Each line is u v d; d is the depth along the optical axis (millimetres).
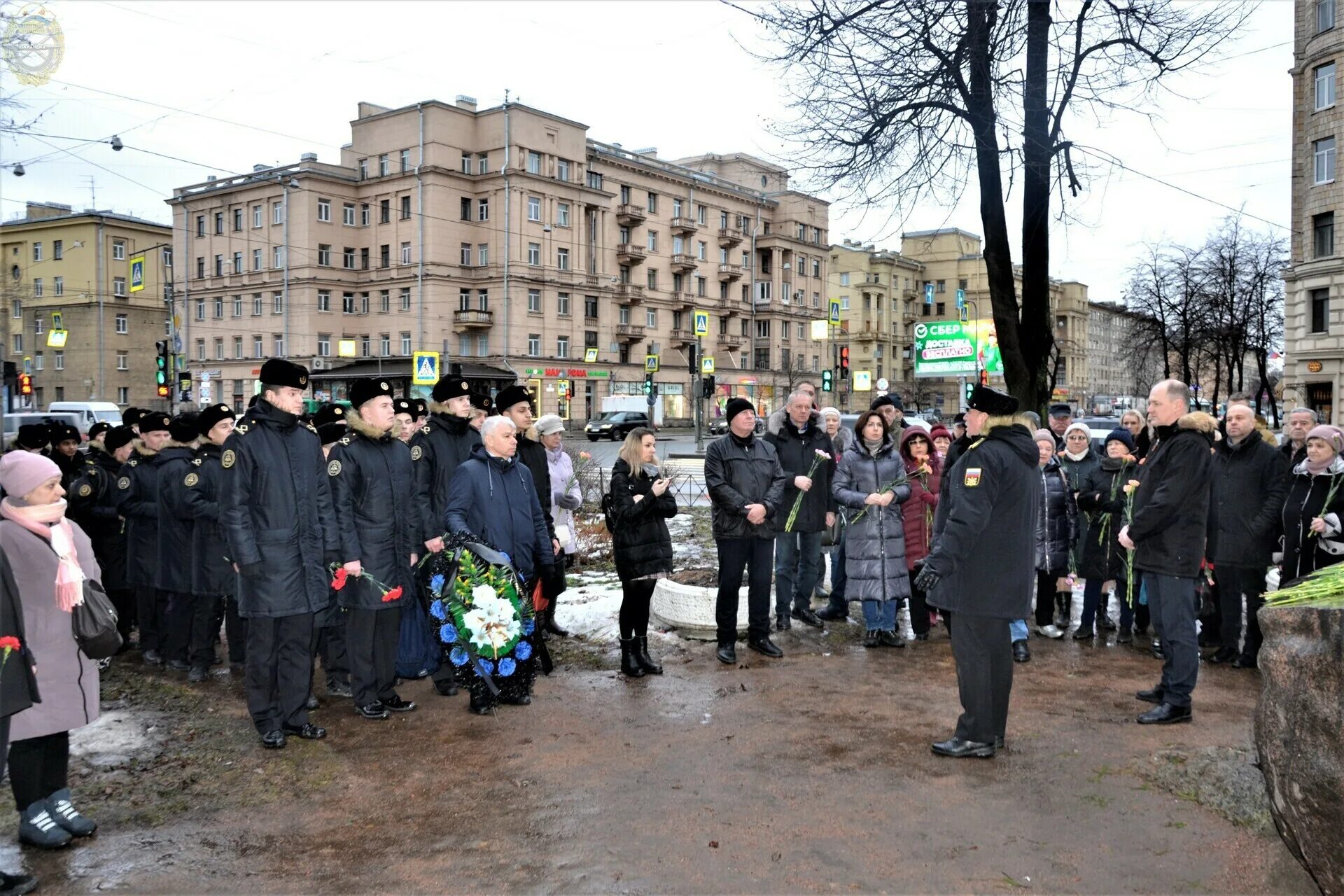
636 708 5469
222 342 55812
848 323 76062
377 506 5355
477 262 50500
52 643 3713
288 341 51250
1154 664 6512
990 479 4527
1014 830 3793
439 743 4910
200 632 6230
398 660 6203
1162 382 5367
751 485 6469
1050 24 12203
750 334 65250
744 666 6434
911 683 5992
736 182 67938
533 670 5758
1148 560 5266
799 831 3781
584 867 3475
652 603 7629
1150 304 43000
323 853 3615
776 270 66625
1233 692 5832
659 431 54688
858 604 8602
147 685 5980
